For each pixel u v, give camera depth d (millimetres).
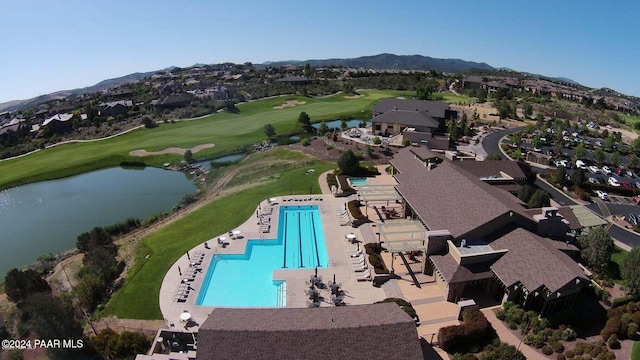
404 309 36531
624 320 34406
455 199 48031
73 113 156250
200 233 55031
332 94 190000
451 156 77375
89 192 83625
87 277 43594
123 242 56656
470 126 124500
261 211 60531
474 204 45344
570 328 34312
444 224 44625
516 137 102625
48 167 100188
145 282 43906
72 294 42812
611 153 98562
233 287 43250
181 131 126000
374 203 62531
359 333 28578
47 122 137500
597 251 42906
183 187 85312
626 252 50250
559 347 32469
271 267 47031
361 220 55531
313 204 63062
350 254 48156
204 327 29172
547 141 108250
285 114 144875
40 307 32281
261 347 27703
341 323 29703
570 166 86000
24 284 41875
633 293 38875
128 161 102312
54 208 75688
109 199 79312
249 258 48812
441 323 36375
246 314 31828
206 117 144750
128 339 33469
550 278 34875
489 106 159125
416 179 57531
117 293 42812
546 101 173875
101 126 138500
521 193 60625
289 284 42469
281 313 31969
